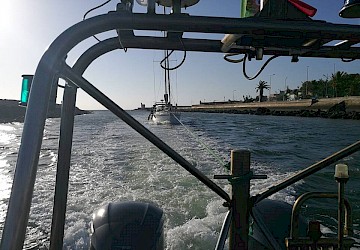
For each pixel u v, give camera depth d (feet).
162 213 7.18
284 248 6.11
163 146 4.85
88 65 4.72
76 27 3.29
